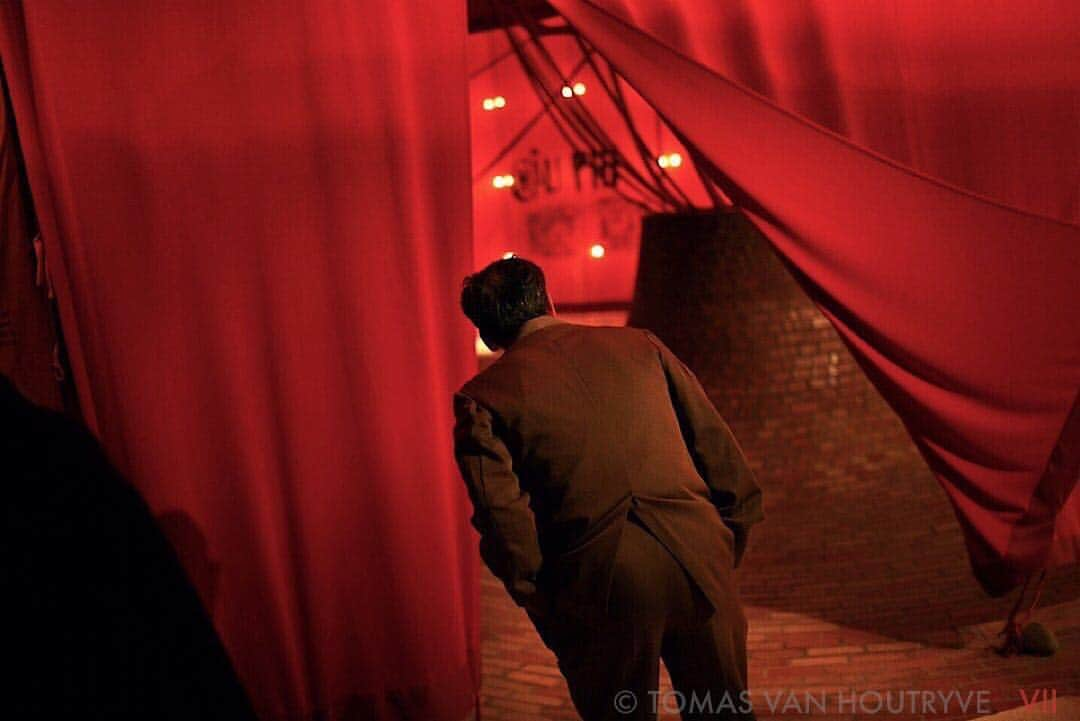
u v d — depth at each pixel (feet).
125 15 8.18
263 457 8.75
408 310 8.71
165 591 4.50
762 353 16.49
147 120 8.27
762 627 11.32
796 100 9.02
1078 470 9.84
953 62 9.32
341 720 9.17
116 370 8.48
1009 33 9.34
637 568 6.71
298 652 9.05
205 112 8.32
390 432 8.79
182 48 8.25
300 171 8.46
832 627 11.18
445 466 9.02
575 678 7.13
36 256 8.68
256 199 8.45
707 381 16.57
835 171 8.89
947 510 14.24
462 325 9.00
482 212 27.89
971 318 9.36
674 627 6.93
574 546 6.78
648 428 7.01
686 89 8.51
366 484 8.86
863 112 9.18
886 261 9.16
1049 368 9.52
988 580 10.07
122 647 4.35
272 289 8.55
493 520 6.65
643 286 18.34
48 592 4.31
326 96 8.39
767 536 13.98
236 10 8.24
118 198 8.32
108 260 8.36
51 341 8.78
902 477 15.39
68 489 4.41
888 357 9.44
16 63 8.20
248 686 9.00
